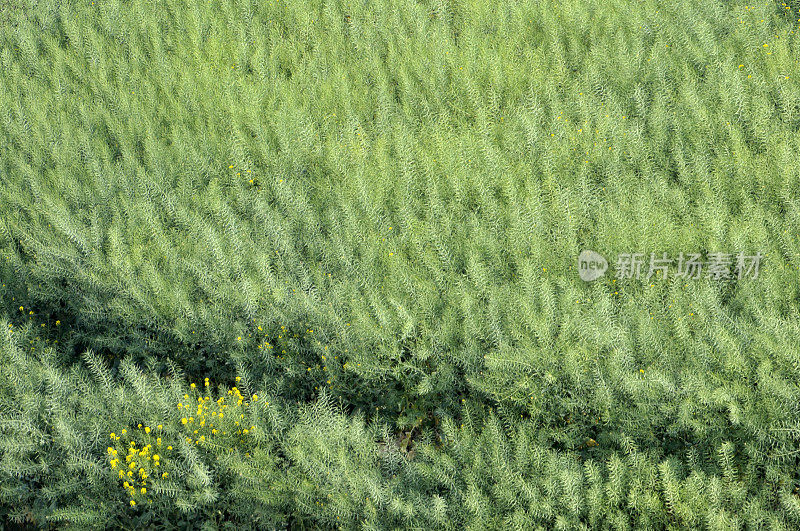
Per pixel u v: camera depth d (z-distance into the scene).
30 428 18.59
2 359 20.89
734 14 31.83
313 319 21.70
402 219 24.77
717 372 17.59
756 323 19.25
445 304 21.75
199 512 18.36
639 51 30.58
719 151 25.45
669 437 17.56
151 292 23.36
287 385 21.73
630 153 26.06
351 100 32.47
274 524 17.80
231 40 38.81
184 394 20.02
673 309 19.48
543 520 15.84
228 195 28.06
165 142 32.72
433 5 38.00
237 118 31.77
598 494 15.35
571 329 18.97
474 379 19.20
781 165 23.06
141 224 26.59
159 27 41.03
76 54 39.44
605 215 23.09
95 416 19.17
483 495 16.47
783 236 21.59
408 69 33.66
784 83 27.20
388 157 27.91
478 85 31.86
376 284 22.97
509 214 24.11
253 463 18.02
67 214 25.78
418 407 20.77
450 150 27.28
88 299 23.33
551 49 32.50
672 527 14.97
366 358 20.41
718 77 28.70
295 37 38.66
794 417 16.12
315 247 24.91
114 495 18.30
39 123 33.06
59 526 18.41
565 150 26.28
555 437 18.05
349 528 16.83
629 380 17.00
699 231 22.20
